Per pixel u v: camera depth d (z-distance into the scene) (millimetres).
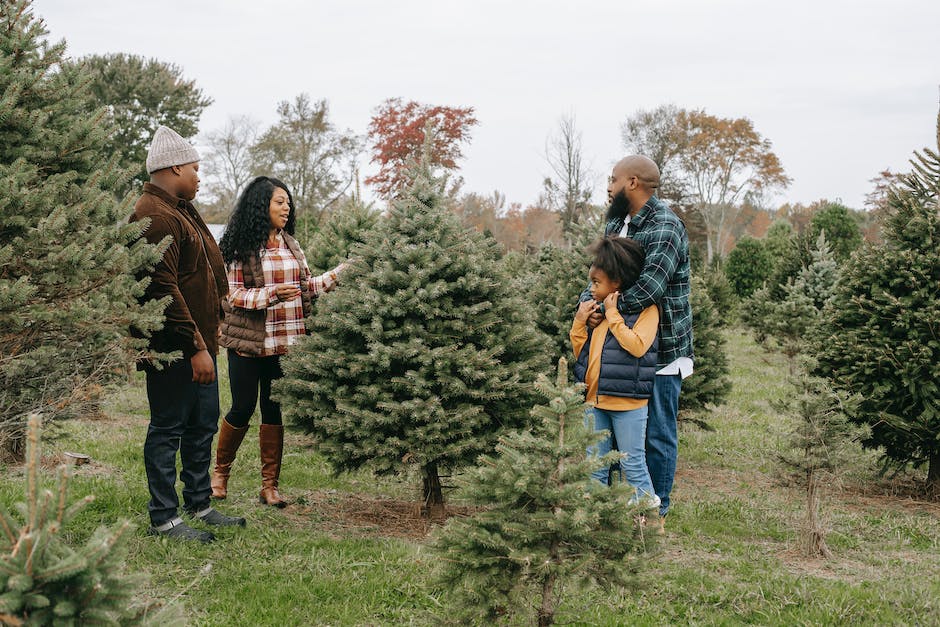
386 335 4477
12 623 1585
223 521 4422
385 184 35656
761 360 15180
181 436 4387
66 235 3414
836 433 4559
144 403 8305
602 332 4562
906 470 7082
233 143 42000
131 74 28938
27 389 3664
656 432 4688
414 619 3406
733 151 48531
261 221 4855
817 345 6500
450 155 35531
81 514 4242
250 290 4805
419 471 4840
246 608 3377
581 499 2535
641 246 4613
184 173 4152
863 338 6145
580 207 36531
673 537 4863
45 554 1690
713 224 55312
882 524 5344
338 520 4867
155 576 3578
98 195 3719
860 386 6066
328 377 4574
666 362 4621
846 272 6523
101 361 3754
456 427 4418
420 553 4051
